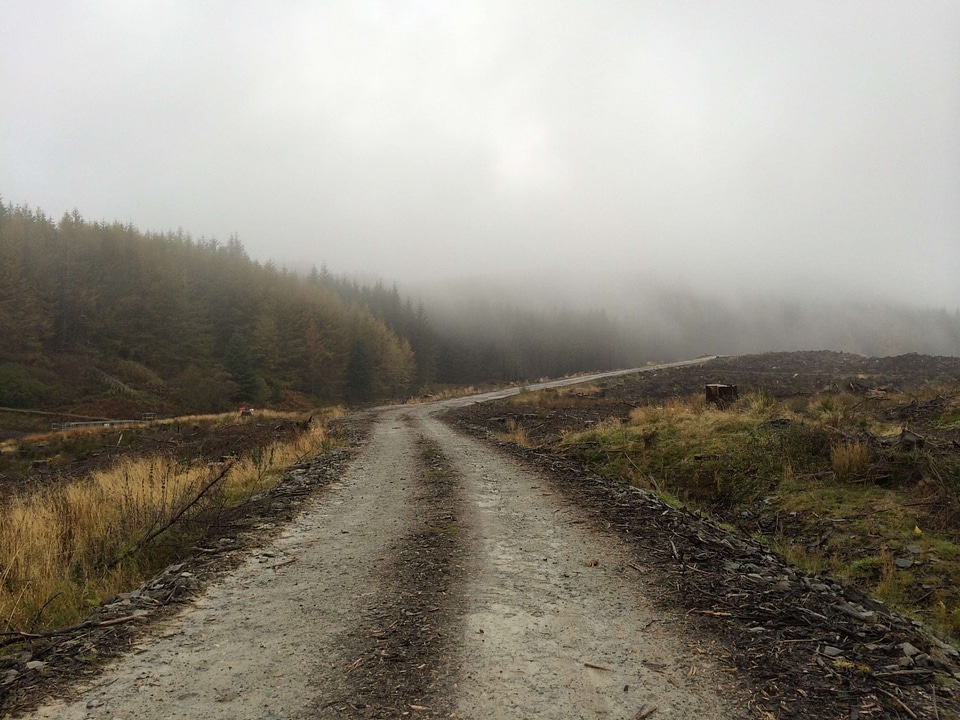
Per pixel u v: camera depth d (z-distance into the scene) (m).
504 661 3.46
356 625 4.07
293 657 3.58
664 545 5.83
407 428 21.59
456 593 4.66
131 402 50.34
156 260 68.00
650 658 3.46
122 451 19.72
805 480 7.96
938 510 6.21
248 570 5.41
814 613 4.03
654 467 9.99
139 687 3.23
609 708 2.91
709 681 3.16
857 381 23.75
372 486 9.76
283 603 4.55
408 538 6.40
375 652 3.62
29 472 17.66
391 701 3.01
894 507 6.58
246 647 3.75
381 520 7.32
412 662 3.46
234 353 62.16
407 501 8.43
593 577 4.98
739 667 3.30
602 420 16.89
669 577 4.90
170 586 4.97
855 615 4.00
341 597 4.65
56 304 60.09
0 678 3.36
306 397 68.69
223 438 20.30
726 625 3.88
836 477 7.73
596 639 3.75
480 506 7.94
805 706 2.87
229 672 3.40
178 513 6.91
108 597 4.77
